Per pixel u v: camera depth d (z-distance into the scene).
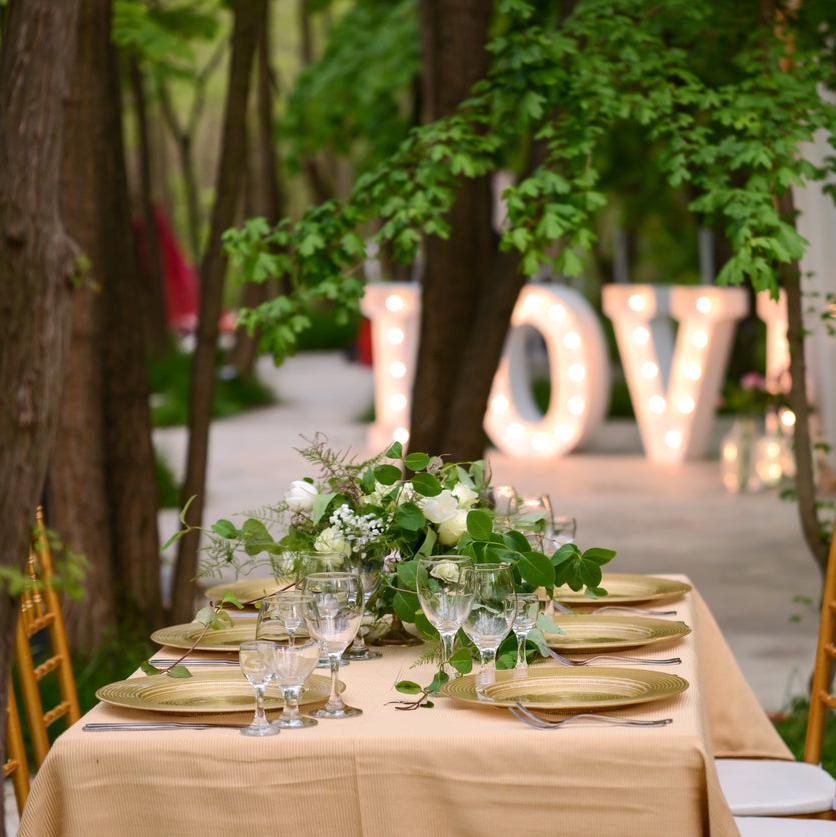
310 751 2.45
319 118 17.92
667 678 2.76
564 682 2.76
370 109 17.52
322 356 31.36
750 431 12.36
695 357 14.01
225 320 31.77
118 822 2.47
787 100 4.91
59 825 2.49
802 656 6.51
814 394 11.03
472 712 2.61
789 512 10.95
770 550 9.38
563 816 2.41
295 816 2.45
